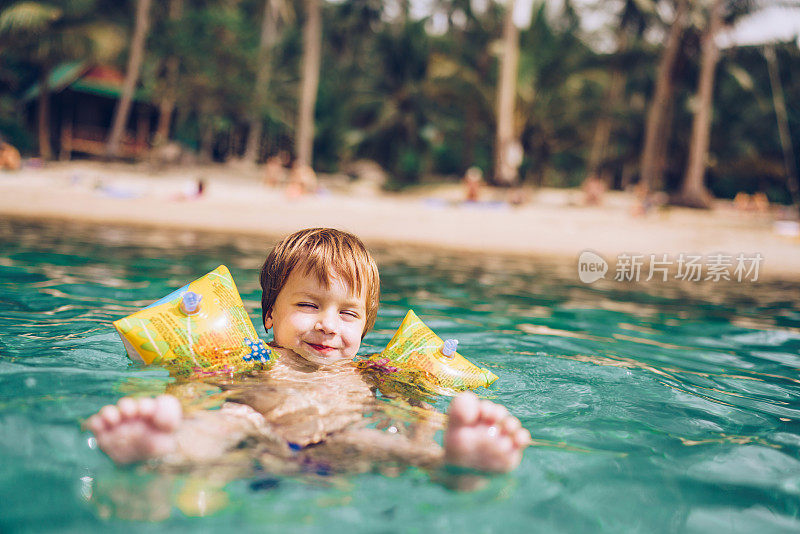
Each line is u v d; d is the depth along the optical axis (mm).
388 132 37781
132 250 7375
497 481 1704
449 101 31531
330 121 39219
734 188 48312
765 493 1744
